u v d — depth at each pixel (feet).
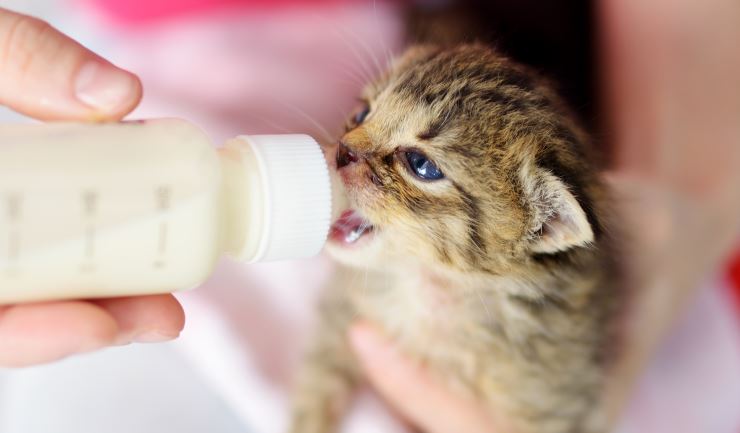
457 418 0.99
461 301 0.91
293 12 1.43
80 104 0.66
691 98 1.18
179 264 0.63
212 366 1.18
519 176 0.79
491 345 0.94
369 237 0.83
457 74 0.82
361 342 1.01
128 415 1.18
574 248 0.82
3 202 0.59
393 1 1.41
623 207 0.96
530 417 0.98
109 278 0.62
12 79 0.66
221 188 0.63
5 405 1.20
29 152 0.60
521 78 0.83
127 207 0.61
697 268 1.15
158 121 0.64
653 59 1.16
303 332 1.19
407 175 0.80
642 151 1.13
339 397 1.11
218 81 1.35
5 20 0.66
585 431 1.02
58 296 0.62
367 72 1.04
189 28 1.40
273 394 1.17
